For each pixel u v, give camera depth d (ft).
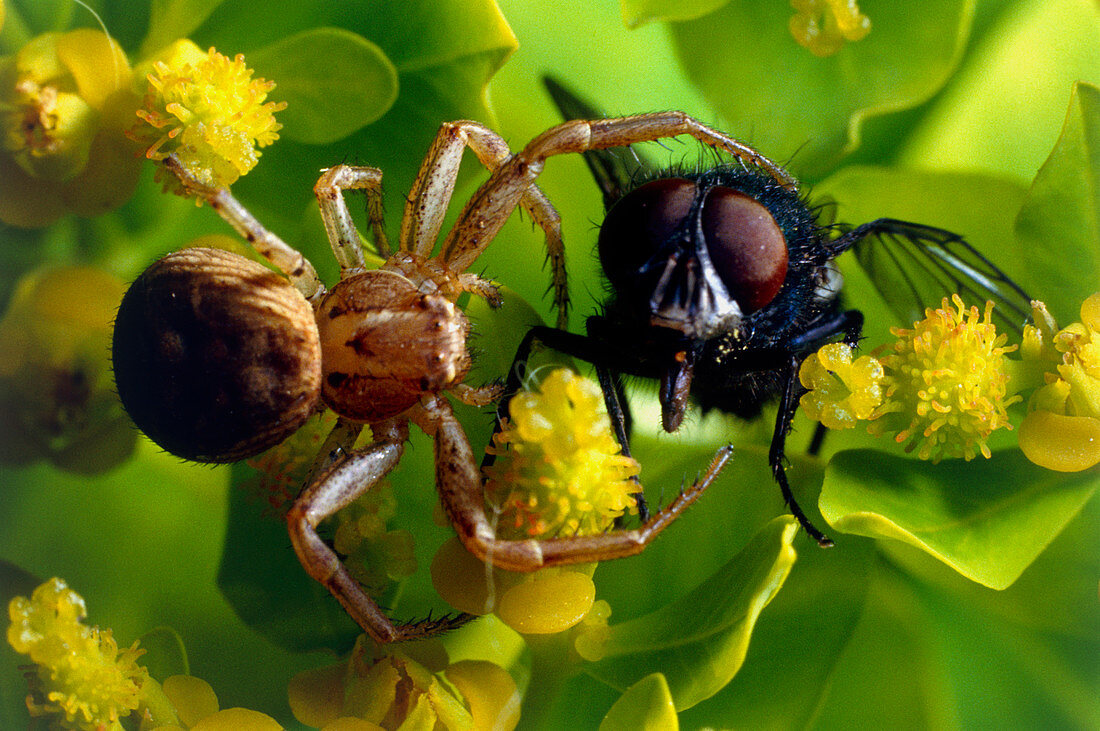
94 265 0.29
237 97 0.28
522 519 0.28
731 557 0.28
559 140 0.29
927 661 0.28
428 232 0.29
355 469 0.29
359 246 0.29
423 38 0.29
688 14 0.29
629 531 0.28
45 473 0.29
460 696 0.28
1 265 0.29
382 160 0.29
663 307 0.28
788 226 0.29
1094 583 0.28
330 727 0.28
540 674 0.28
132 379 0.28
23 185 0.29
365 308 0.29
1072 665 0.28
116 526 0.29
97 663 0.28
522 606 0.28
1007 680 0.28
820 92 0.30
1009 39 0.30
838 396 0.28
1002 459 0.28
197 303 0.28
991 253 0.29
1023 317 0.29
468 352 0.29
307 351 0.29
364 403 0.29
